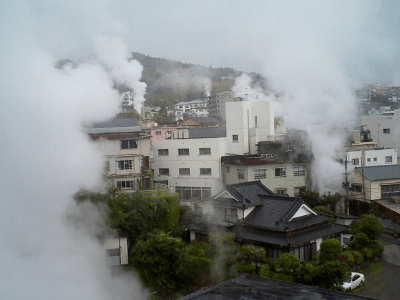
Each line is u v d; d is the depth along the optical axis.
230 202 25.98
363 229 24.95
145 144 32.69
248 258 21.72
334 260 21.11
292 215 23.14
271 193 27.62
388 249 26.95
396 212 30.55
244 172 35.06
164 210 26.44
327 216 24.97
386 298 19.64
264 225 23.42
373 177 33.22
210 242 22.58
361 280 21.12
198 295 10.72
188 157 39.44
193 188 39.06
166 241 21.80
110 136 31.23
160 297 21.59
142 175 32.59
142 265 22.50
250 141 42.03
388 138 47.81
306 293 10.52
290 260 19.80
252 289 10.98
